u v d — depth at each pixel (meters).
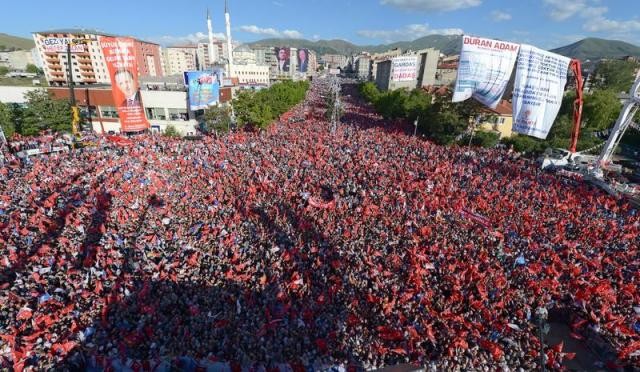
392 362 19.34
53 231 27.94
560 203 36.09
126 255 25.78
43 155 45.53
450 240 29.28
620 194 39.88
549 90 41.84
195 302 22.25
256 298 23.02
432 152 53.53
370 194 36.81
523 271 25.77
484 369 19.08
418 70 127.94
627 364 20.22
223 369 18.52
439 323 21.42
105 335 19.56
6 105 55.81
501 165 48.31
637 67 102.81
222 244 27.88
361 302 23.09
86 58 108.12
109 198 33.53
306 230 30.27
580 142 56.34
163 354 18.97
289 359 19.27
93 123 66.19
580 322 22.30
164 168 42.31
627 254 28.17
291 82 119.69
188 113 68.12
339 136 61.59
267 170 42.28
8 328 19.06
